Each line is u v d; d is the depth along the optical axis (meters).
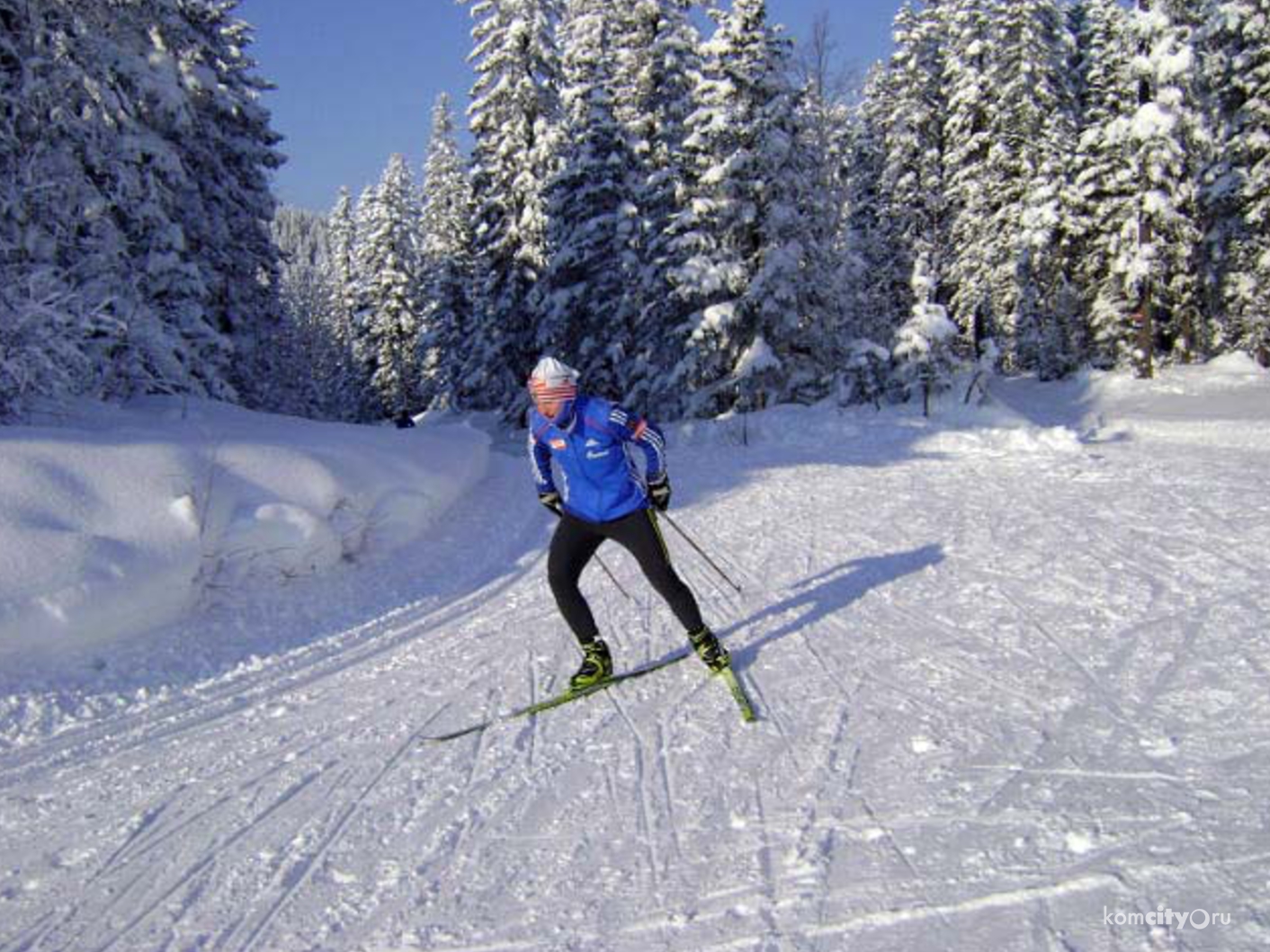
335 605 6.90
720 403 21.95
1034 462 12.84
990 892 2.69
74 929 3.03
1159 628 5.00
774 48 19.67
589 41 25.05
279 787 4.00
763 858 3.04
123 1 11.88
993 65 29.91
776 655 5.10
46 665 5.31
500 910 2.92
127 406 11.77
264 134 20.67
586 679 4.79
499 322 26.62
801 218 20.30
